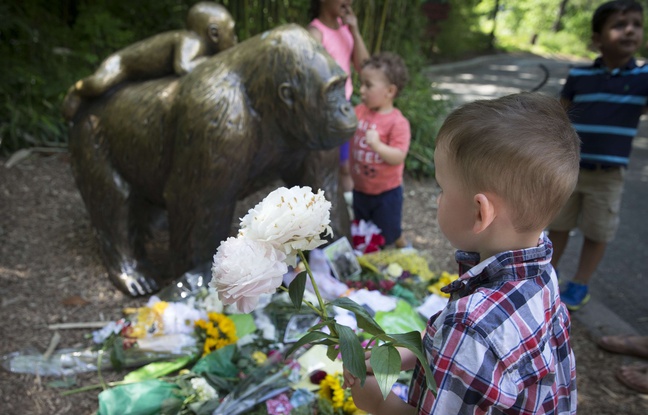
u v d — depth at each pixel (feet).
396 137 9.57
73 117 9.07
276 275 3.25
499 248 3.32
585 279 9.72
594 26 9.04
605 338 8.55
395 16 17.53
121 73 8.70
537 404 3.20
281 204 3.26
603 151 8.90
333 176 8.90
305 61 7.22
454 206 3.36
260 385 6.61
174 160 7.88
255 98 7.55
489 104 3.27
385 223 10.18
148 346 7.27
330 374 6.95
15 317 8.25
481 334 3.05
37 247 10.23
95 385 7.07
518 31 61.93
